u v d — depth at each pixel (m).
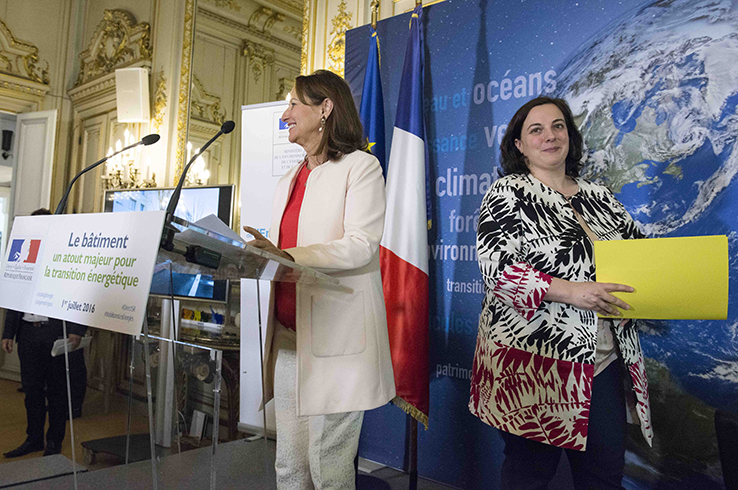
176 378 1.03
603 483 1.41
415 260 2.42
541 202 1.51
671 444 1.96
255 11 4.21
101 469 1.05
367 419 2.83
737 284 1.86
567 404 1.36
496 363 1.48
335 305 1.42
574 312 1.41
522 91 2.42
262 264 1.02
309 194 1.51
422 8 2.71
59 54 6.01
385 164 2.69
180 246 0.94
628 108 2.13
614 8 2.19
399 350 2.35
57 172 5.84
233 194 3.65
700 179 1.96
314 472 1.43
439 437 2.54
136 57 5.18
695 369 1.93
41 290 1.11
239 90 4.25
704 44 1.98
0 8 5.66
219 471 1.80
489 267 1.48
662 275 1.31
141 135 4.91
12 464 1.16
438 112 2.68
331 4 3.45
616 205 1.64
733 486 1.33
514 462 1.48
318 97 1.52
